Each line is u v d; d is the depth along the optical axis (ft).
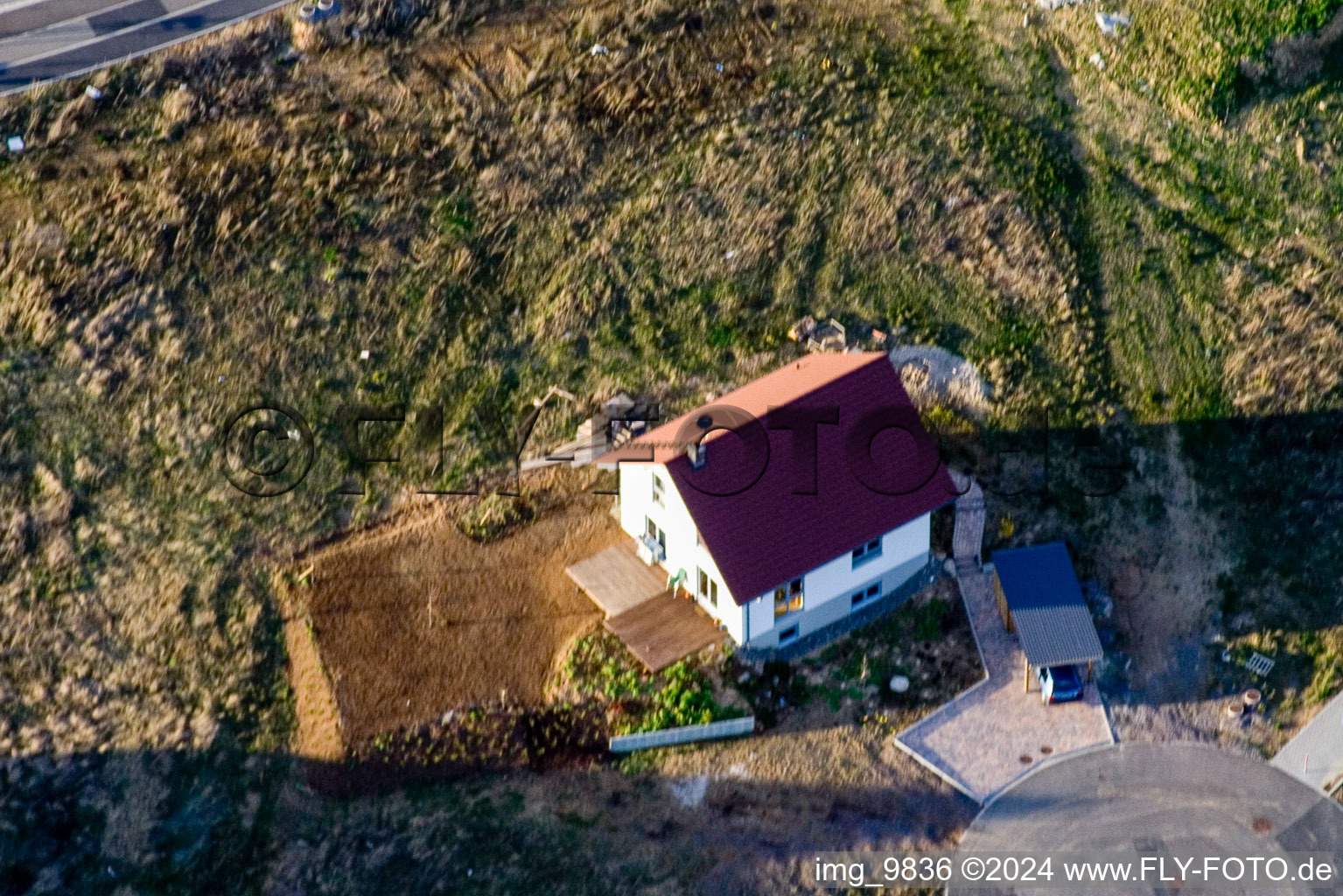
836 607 131.44
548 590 133.80
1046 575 130.62
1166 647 130.93
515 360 150.00
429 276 155.43
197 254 155.94
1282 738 124.88
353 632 130.21
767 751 124.06
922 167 161.99
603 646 128.67
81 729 125.59
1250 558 135.44
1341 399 144.36
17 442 143.43
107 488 140.87
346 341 150.92
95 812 121.08
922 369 146.72
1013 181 161.58
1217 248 156.97
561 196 161.99
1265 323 150.00
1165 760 123.34
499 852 117.80
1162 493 139.54
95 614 132.67
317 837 119.44
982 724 126.00
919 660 130.31
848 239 157.07
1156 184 162.91
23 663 129.59
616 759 123.85
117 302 152.35
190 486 140.97
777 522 124.16
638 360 149.07
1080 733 125.18
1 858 118.21
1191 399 145.07
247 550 136.77
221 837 119.75
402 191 161.58
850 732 125.49
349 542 137.59
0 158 162.71
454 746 123.34
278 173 161.99
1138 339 149.79
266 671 129.08
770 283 154.20
